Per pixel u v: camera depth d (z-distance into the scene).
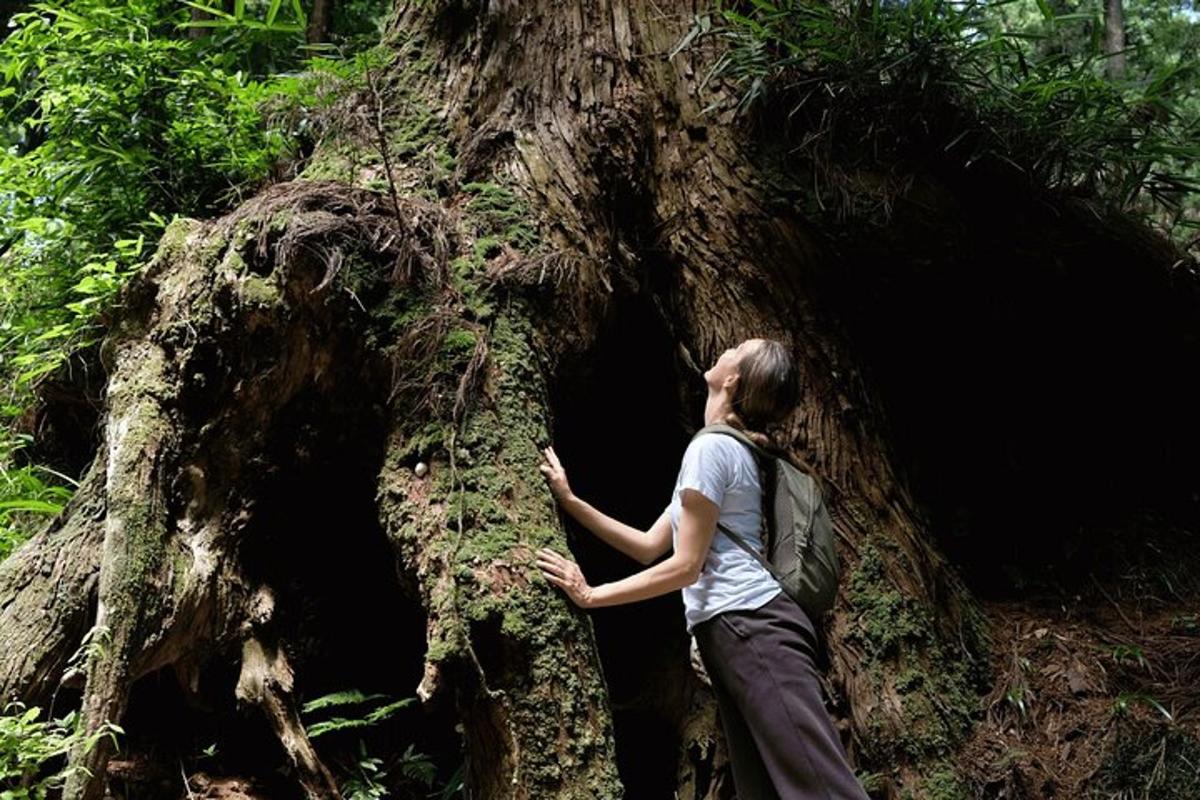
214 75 4.21
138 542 3.00
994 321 4.21
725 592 2.68
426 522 2.88
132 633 2.93
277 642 3.30
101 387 4.11
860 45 3.90
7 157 4.23
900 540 3.60
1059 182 4.28
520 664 2.70
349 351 3.14
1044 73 4.23
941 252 3.92
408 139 3.70
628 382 3.90
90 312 3.79
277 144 4.07
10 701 3.04
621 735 3.71
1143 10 6.80
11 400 4.32
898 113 3.97
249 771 3.38
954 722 3.33
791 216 3.83
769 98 3.95
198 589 3.12
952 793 3.16
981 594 4.00
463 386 3.01
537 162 3.62
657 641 3.86
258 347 3.11
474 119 3.76
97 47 4.11
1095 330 4.36
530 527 2.88
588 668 2.78
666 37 3.99
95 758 2.75
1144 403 4.46
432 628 2.74
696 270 3.75
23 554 3.30
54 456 4.30
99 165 4.20
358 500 3.43
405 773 3.39
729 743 2.75
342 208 3.17
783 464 2.83
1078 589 3.99
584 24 3.89
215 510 3.22
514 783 2.64
